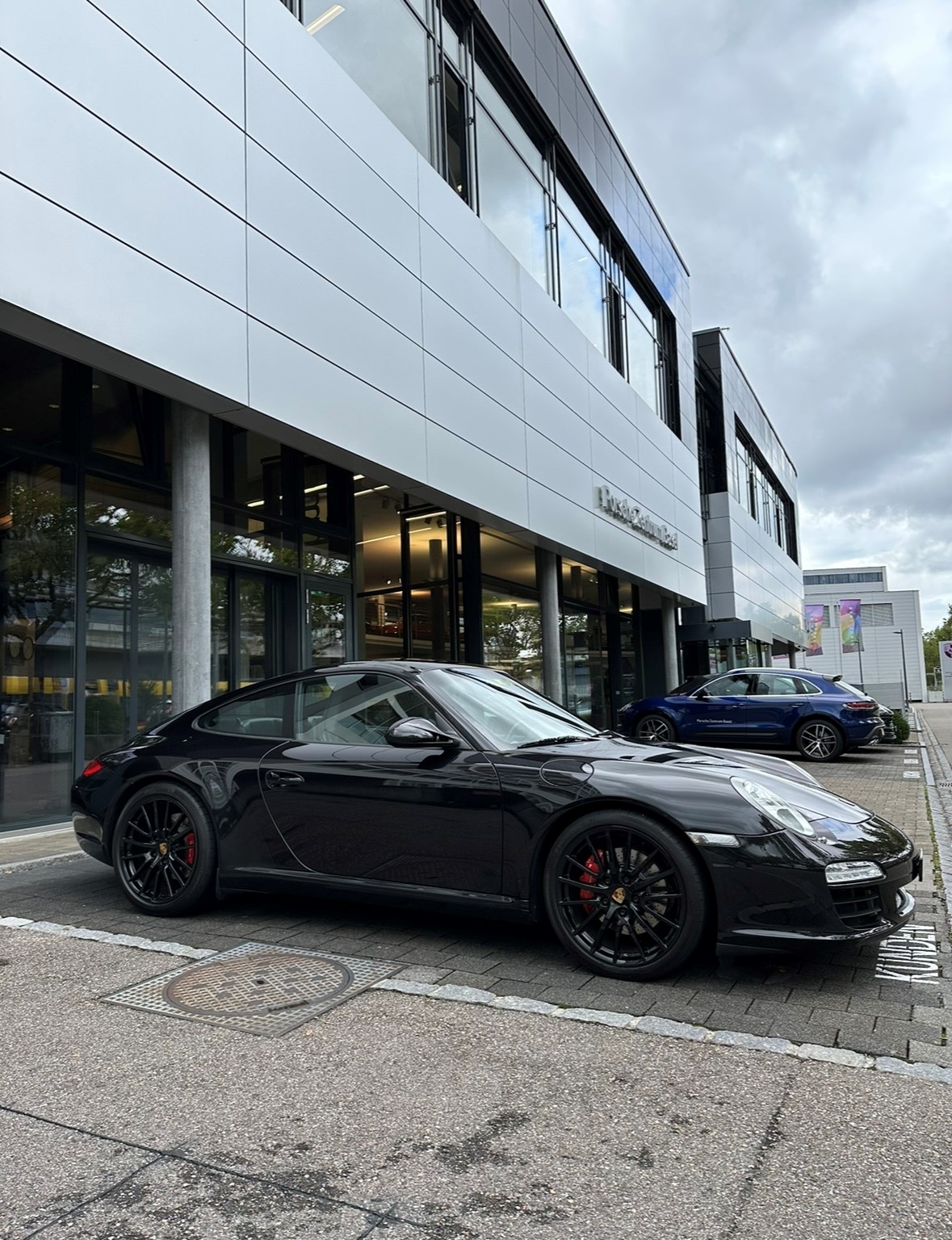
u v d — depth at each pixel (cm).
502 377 1256
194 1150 224
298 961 372
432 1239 187
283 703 456
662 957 343
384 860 397
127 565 883
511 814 372
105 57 623
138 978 354
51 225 573
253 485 1059
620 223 1934
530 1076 265
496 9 1356
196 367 687
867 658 8369
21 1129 235
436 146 1154
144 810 458
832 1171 212
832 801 383
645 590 2183
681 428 2362
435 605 1434
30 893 503
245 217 752
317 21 902
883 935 340
